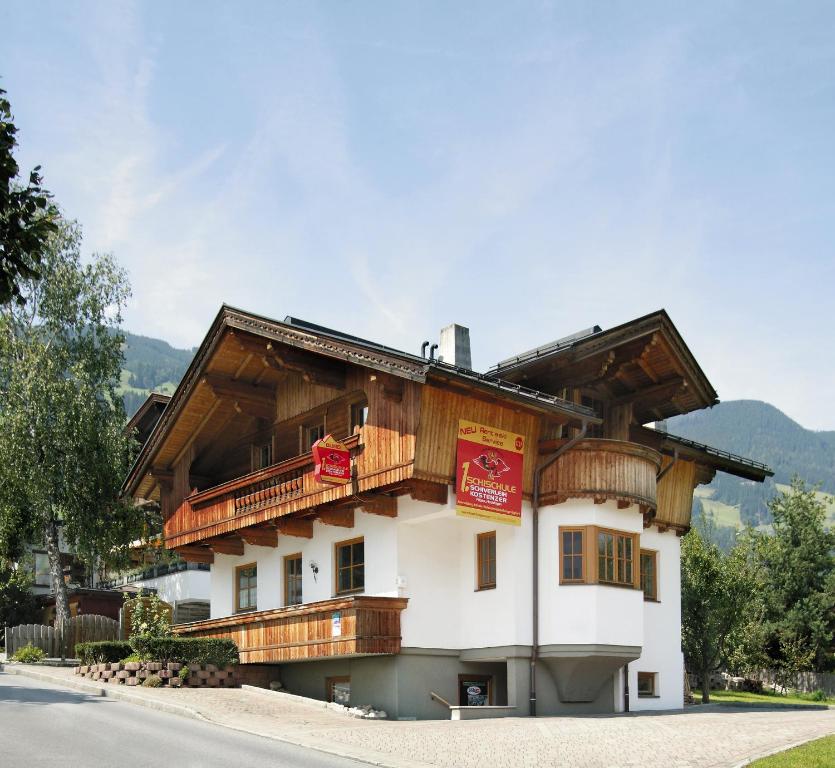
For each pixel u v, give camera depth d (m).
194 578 41.72
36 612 42.22
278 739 16.41
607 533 23.41
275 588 27.86
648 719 20.98
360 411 24.88
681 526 28.34
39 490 34.44
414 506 23.19
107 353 38.25
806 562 54.88
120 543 36.91
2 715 17.22
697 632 33.28
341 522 24.81
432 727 18.39
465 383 21.30
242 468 29.52
